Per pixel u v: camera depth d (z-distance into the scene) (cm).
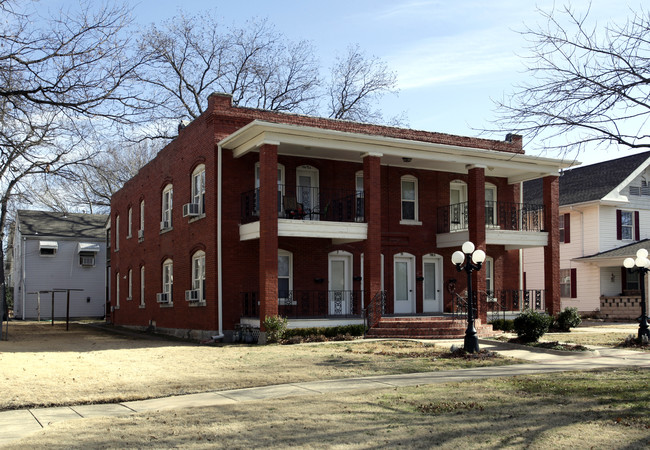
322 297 2275
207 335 2141
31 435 800
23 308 4366
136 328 3108
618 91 1107
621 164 3347
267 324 1914
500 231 2417
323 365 1420
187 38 3997
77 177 2122
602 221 3161
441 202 2569
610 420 835
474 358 1512
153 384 1194
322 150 2183
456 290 2541
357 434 779
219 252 2095
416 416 873
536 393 1038
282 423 841
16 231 4838
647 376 1220
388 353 1609
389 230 2450
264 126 1911
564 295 3341
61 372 1356
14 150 1695
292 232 2008
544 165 2469
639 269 1889
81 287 4575
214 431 802
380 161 2342
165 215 2720
